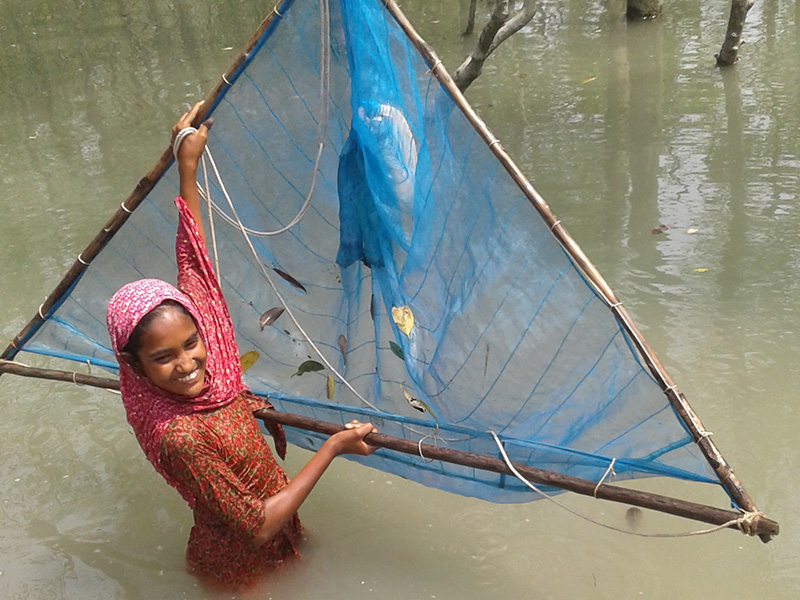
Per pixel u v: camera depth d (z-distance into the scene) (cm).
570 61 771
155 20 1077
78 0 1211
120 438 366
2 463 353
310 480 248
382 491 323
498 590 275
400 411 296
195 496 239
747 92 654
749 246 450
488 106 692
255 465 250
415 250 274
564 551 288
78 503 329
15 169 668
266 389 318
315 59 279
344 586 278
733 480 212
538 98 698
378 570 285
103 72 897
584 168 563
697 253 449
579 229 486
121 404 389
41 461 354
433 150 261
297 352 319
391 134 267
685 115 627
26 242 546
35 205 599
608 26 861
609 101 672
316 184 298
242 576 271
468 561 288
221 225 319
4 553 305
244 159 304
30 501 331
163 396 237
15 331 445
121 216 301
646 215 494
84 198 604
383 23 258
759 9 848
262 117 293
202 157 285
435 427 267
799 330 381
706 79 693
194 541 275
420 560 289
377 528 304
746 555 279
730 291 414
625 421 235
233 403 251
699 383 358
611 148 588
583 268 231
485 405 265
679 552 283
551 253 239
